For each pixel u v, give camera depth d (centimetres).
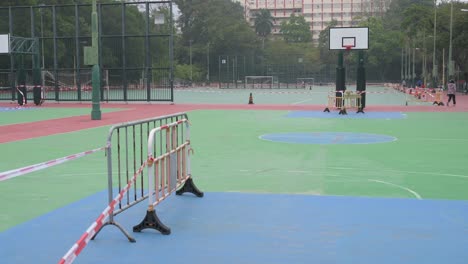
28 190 914
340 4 17562
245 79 9431
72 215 751
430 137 1716
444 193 882
